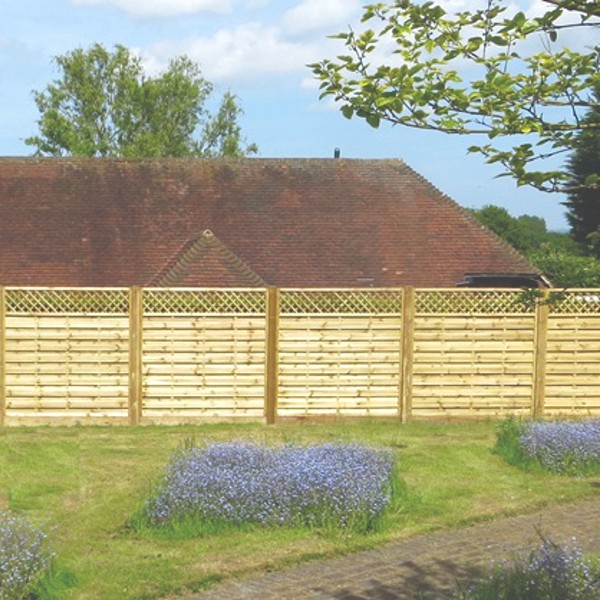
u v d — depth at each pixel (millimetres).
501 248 23641
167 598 6918
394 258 22922
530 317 14531
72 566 7457
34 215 23031
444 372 14453
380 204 24594
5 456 11891
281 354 14164
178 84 52062
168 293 13914
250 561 7691
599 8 4133
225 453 9820
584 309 14609
